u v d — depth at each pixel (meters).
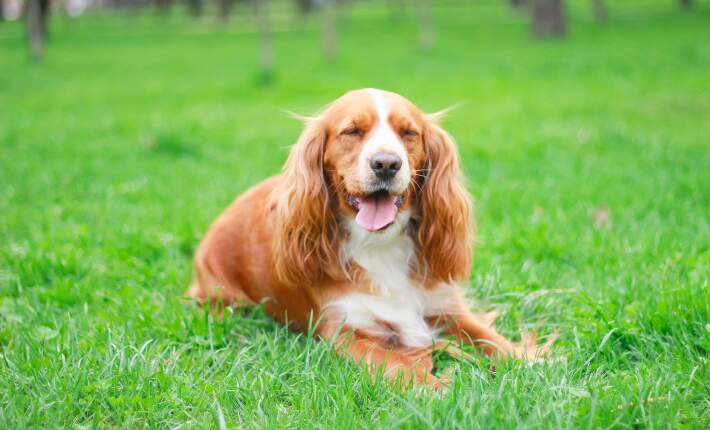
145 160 8.69
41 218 6.18
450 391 3.04
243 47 27.38
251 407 3.10
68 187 7.35
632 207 5.93
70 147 9.39
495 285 4.55
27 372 3.34
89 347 3.68
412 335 3.84
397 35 29.72
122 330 3.80
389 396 3.12
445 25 33.22
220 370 3.54
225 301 4.36
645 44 21.78
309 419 2.93
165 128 10.15
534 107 11.55
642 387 2.96
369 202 3.60
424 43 23.56
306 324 4.10
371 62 20.05
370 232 3.79
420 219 3.97
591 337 3.58
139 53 26.00
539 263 4.93
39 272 4.89
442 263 3.97
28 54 25.59
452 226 3.96
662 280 4.16
